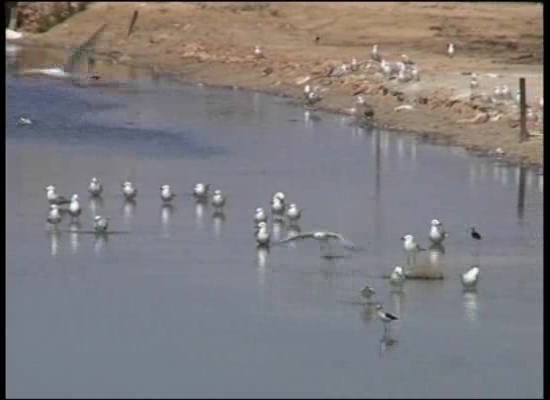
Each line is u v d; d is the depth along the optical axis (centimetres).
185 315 3916
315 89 7812
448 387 3484
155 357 3622
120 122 6644
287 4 10912
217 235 4747
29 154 5953
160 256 4469
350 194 5391
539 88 7319
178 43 9594
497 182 5578
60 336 3747
